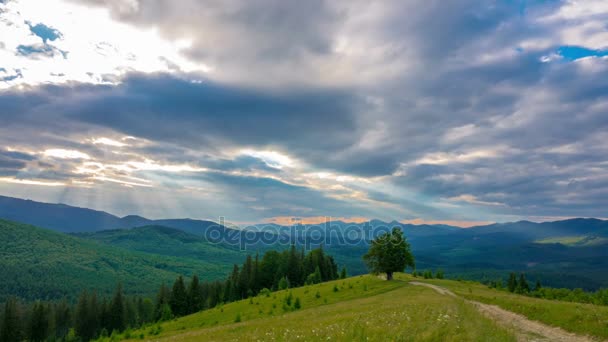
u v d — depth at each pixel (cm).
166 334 6906
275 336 2520
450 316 2697
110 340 8225
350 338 1945
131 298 17338
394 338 1848
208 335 3819
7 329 11594
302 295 8412
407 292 6444
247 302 8812
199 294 12875
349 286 8506
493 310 3769
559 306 3188
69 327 14400
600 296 7694
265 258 14712
